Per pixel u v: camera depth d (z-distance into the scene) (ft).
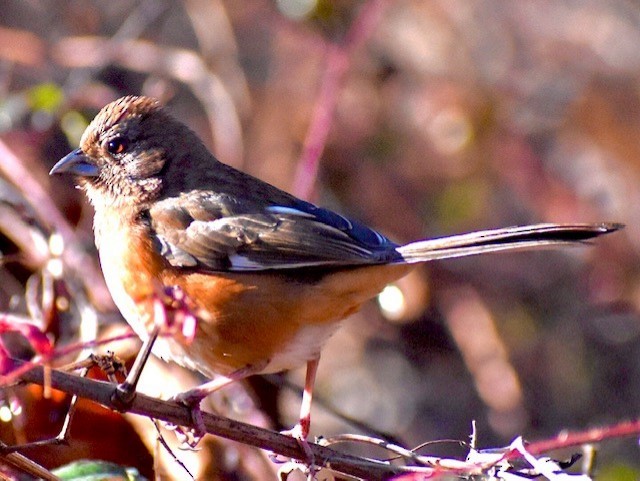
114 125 28.04
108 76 40.24
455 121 43.04
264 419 29.89
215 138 38.52
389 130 42.55
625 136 44.32
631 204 43.60
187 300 22.29
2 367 19.52
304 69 41.14
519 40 44.91
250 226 26.45
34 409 26.25
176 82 41.60
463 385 40.86
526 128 44.19
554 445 21.24
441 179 42.50
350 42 36.94
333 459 22.66
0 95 36.52
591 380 41.63
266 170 39.78
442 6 44.32
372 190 41.60
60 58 37.99
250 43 42.27
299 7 41.27
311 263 25.96
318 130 35.53
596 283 42.75
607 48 45.44
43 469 21.11
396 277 26.27
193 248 26.30
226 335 26.07
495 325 41.39
